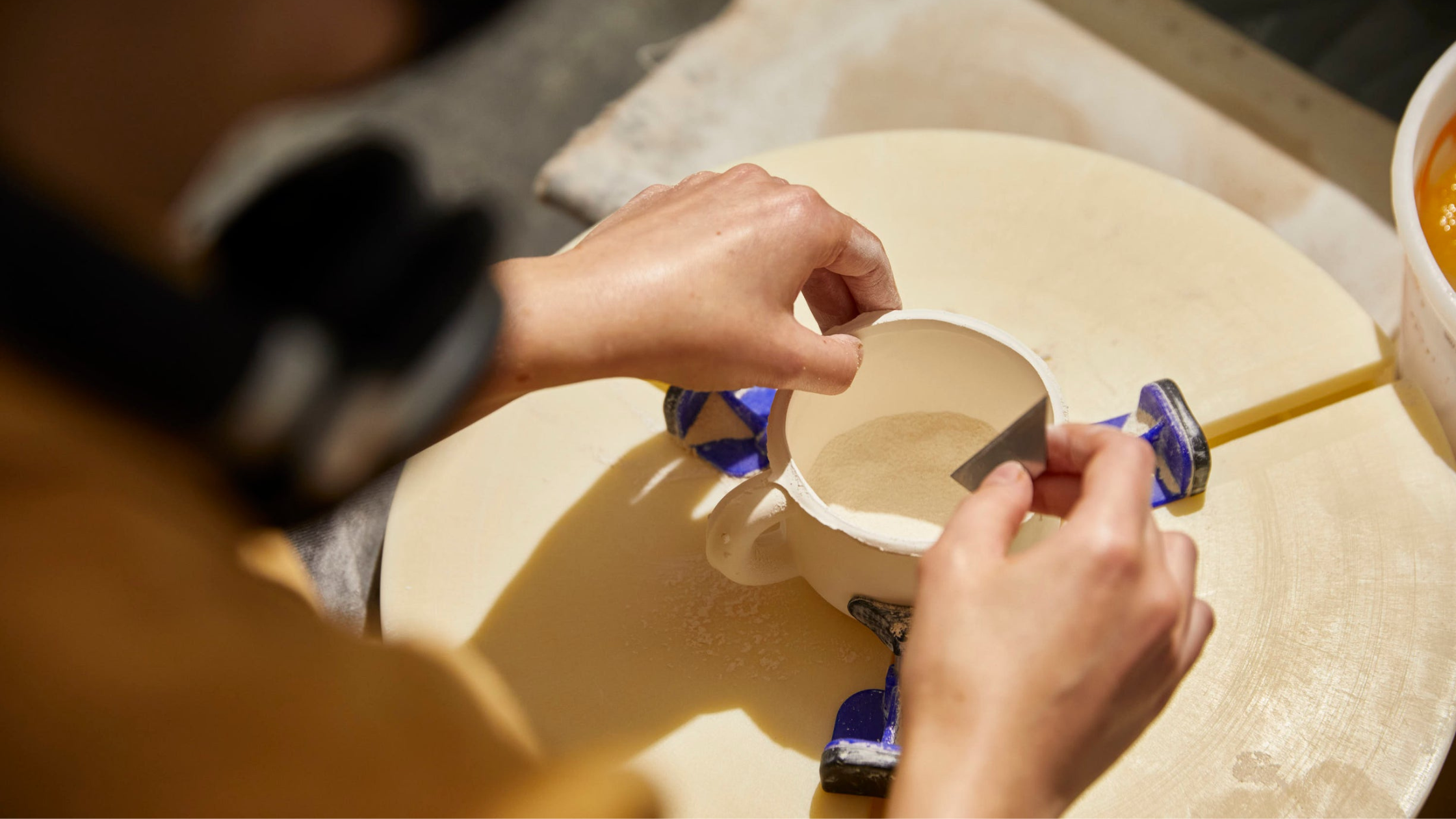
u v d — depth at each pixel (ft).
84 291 0.76
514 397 2.26
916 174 3.55
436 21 0.88
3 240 0.72
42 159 0.80
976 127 5.65
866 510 2.58
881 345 2.52
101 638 1.12
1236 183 5.29
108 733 1.14
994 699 1.56
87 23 0.76
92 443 1.02
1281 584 2.57
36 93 0.78
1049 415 2.29
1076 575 1.57
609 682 2.60
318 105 0.96
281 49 0.84
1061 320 3.16
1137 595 1.58
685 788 2.42
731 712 2.53
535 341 2.12
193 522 1.24
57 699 1.11
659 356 2.21
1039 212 3.40
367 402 0.95
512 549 2.87
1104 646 1.57
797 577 2.74
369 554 3.61
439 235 1.00
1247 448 2.84
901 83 5.84
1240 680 2.43
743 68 6.04
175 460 0.99
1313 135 5.40
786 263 2.29
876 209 3.47
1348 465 2.75
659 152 5.76
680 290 2.20
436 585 2.82
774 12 6.23
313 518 1.04
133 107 0.82
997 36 5.92
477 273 1.04
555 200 5.70
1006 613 1.60
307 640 1.37
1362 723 2.33
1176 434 2.64
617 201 5.57
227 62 0.83
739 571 2.38
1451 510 2.62
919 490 2.62
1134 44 5.80
